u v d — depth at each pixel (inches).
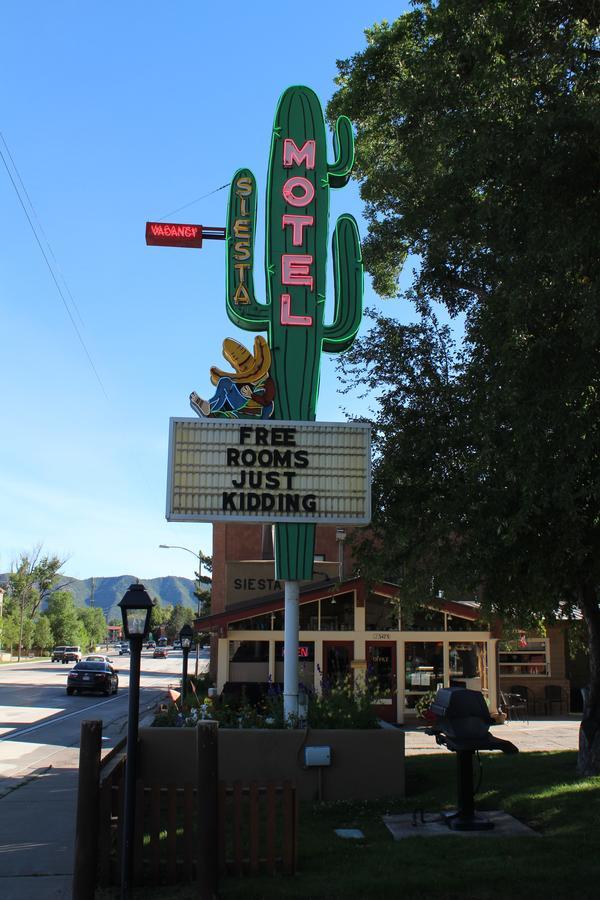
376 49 676.1
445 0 465.1
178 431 473.4
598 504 413.7
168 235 533.6
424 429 494.0
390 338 528.7
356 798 444.5
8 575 3954.2
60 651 3363.7
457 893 262.2
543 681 1000.9
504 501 414.0
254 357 503.8
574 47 388.5
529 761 525.7
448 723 365.7
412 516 486.9
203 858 260.4
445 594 491.5
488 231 410.0
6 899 271.6
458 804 368.5
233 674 930.7
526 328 366.0
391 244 599.2
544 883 269.0
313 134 546.9
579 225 353.4
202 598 1967.3
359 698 503.2
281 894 263.9
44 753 687.7
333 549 1236.5
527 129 371.6
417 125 515.5
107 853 284.0
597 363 343.3
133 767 274.8
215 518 466.3
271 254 526.0
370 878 279.7
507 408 366.9
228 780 441.7
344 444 482.6
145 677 2175.2
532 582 445.4
